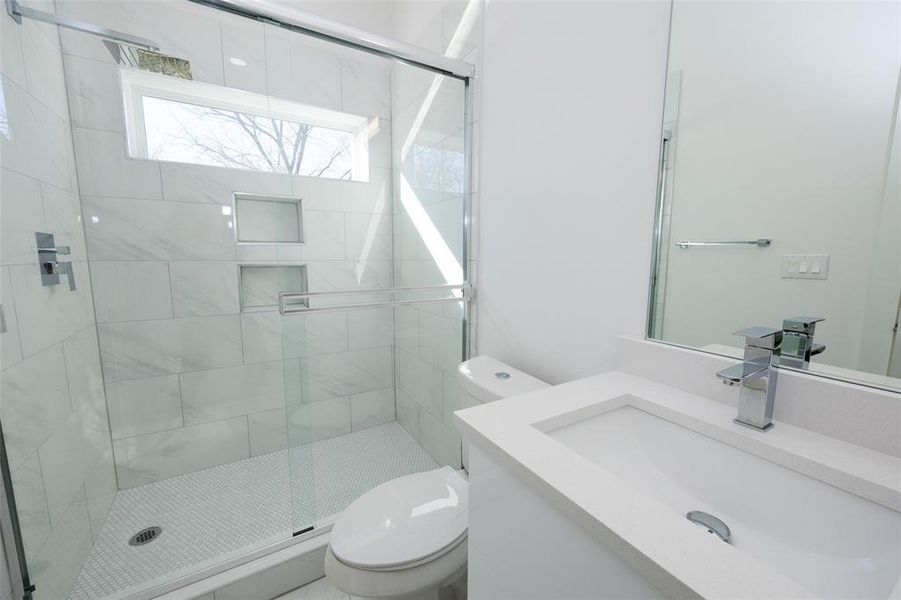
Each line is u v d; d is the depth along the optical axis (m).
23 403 1.07
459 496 1.09
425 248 1.86
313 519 1.46
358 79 1.93
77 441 1.38
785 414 0.67
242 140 1.81
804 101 0.66
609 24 0.97
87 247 1.57
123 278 1.67
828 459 0.55
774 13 0.69
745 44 0.73
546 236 1.21
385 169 2.03
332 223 1.98
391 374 2.08
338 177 1.96
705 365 0.79
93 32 1.47
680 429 0.73
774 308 0.71
